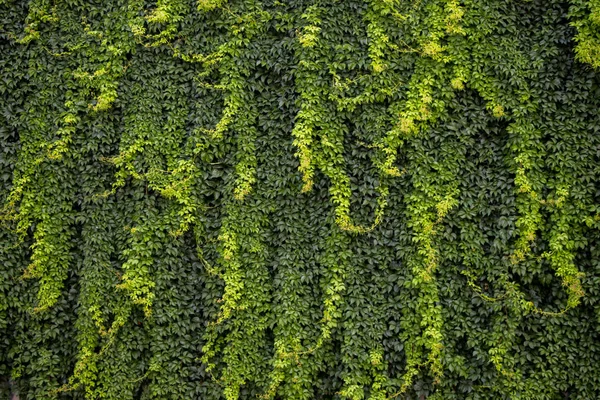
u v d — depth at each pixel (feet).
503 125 26.53
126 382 25.44
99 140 27.07
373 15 26.94
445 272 25.90
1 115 26.78
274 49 27.14
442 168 26.18
